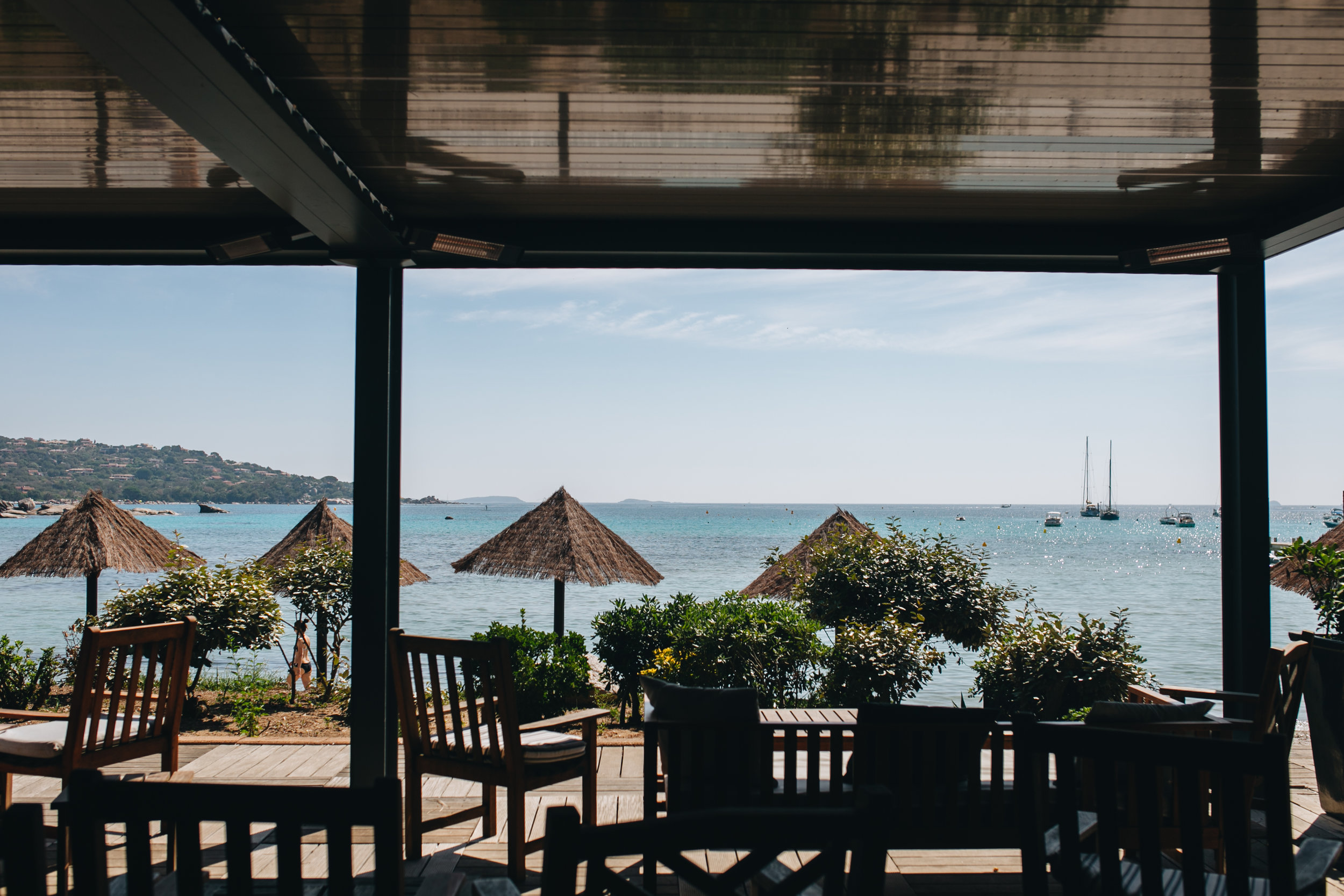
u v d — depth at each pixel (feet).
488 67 8.98
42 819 4.28
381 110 9.95
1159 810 5.57
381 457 13.12
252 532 171.53
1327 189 12.44
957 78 9.32
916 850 11.25
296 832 4.42
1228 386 14.24
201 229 13.89
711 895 4.17
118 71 7.74
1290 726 10.77
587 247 13.82
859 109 10.02
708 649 18.94
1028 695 17.17
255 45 8.45
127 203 13.23
